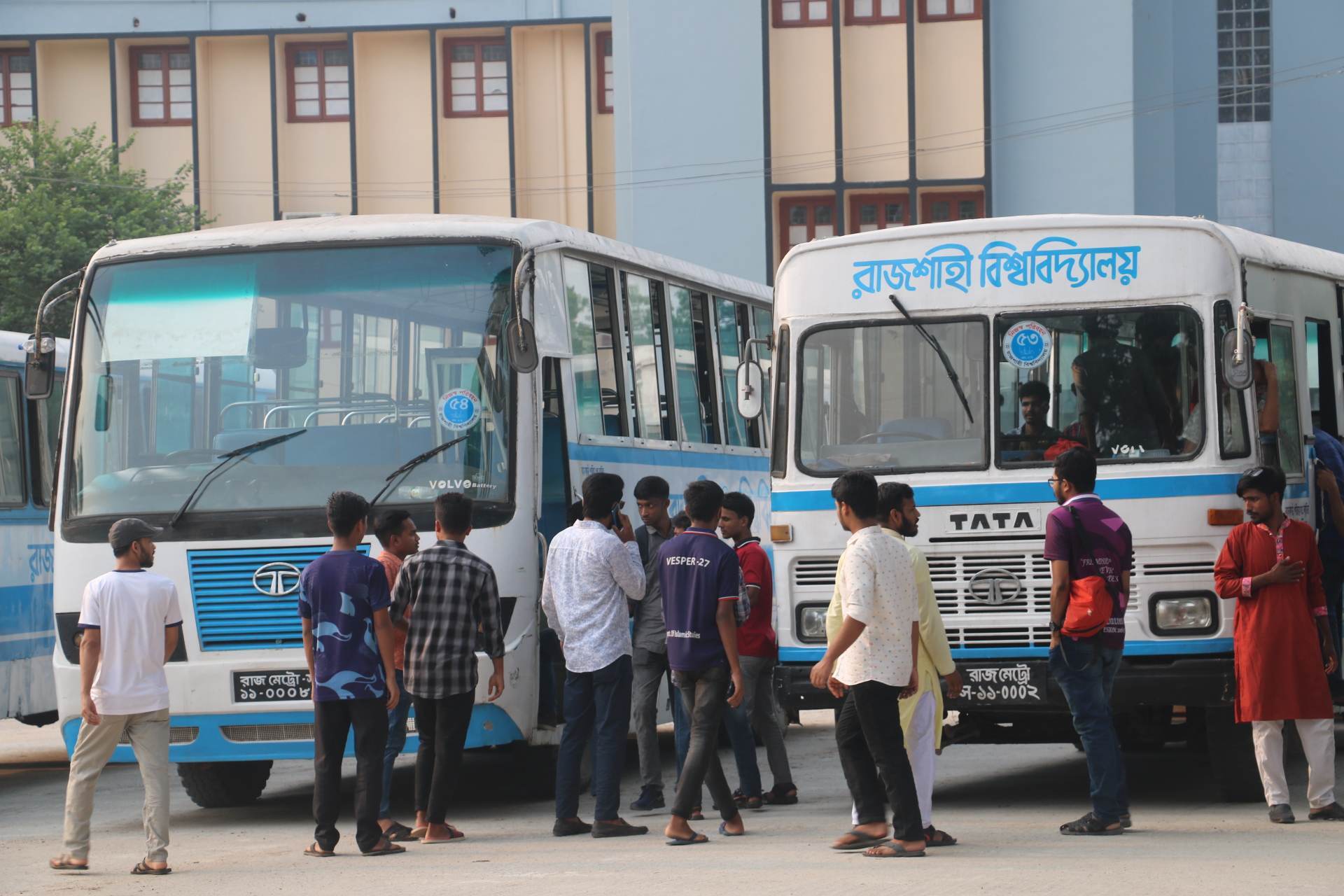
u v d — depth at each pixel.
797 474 13.65
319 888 10.45
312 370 14.16
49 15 53.19
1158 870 9.91
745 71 45.84
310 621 12.02
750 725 14.18
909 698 11.09
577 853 11.64
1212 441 12.79
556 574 12.60
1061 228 13.28
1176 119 51.66
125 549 11.91
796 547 13.57
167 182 48.72
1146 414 12.97
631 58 46.22
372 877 10.85
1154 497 12.79
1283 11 51.44
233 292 14.36
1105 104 45.34
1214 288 12.98
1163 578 12.78
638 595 12.64
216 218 53.44
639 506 13.52
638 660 13.91
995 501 13.05
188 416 14.22
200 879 11.16
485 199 53.50
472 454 13.83
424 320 14.09
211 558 13.77
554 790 15.33
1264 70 51.56
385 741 12.06
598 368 15.69
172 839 13.67
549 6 53.16
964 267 13.44
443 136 53.38
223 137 53.50
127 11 53.34
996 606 13.02
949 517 13.15
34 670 18.53
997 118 45.69
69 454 14.32
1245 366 12.47
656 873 10.46
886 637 10.62
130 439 14.27
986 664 12.97
